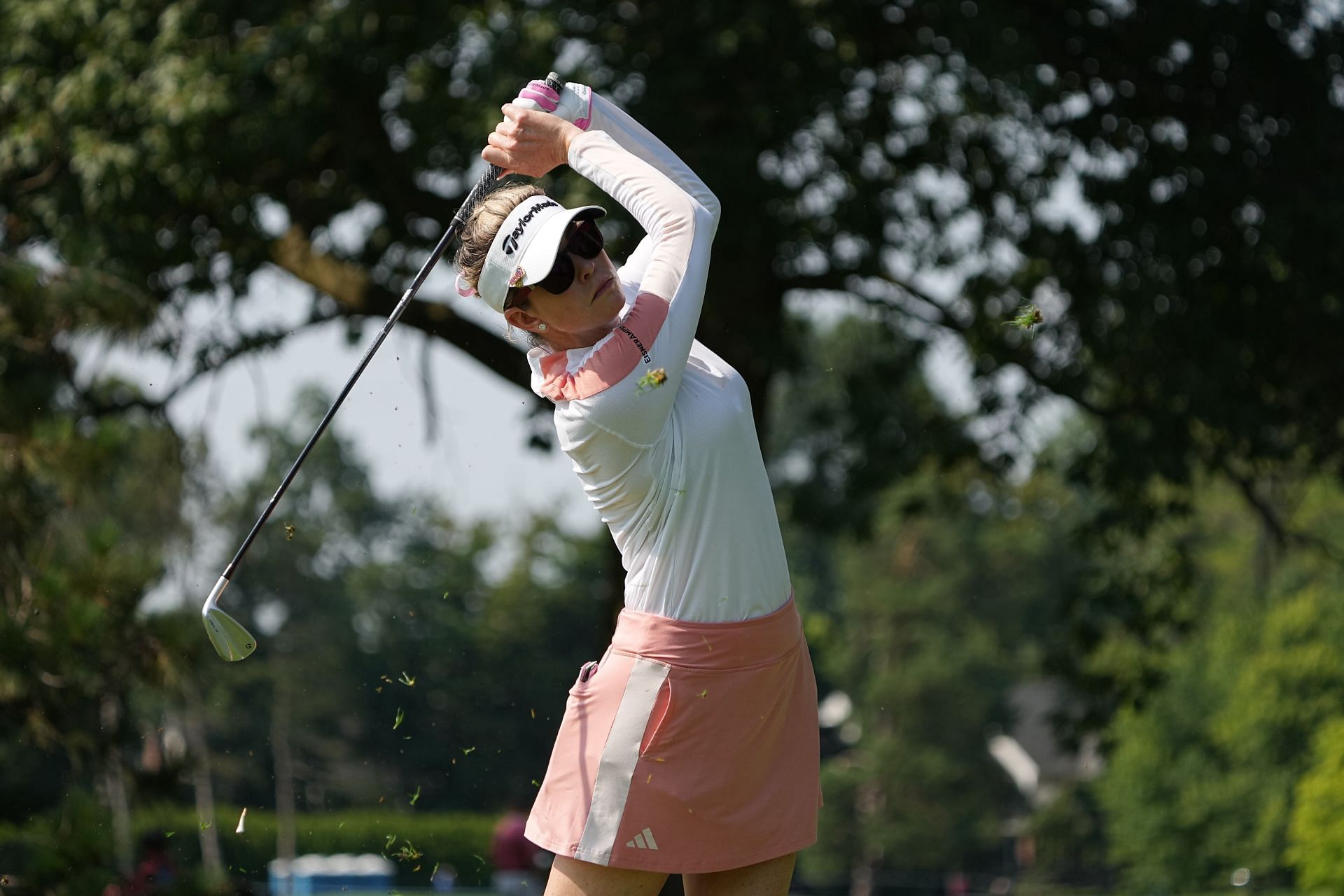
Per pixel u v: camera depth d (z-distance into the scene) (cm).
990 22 3641
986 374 4656
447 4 3666
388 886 9319
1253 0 4256
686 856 1020
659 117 3462
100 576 2688
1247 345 4397
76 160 3625
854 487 5416
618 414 977
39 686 2677
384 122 4131
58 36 3872
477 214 1044
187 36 3728
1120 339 4056
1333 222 4081
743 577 1020
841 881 19475
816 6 3594
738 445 1021
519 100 1077
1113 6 4341
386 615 18612
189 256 4134
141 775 2836
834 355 5950
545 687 18250
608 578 4088
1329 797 10212
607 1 3712
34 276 3064
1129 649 5828
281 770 13600
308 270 4375
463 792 16462
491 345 4362
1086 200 4225
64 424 2809
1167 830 15062
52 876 2584
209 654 2875
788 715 1055
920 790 19350
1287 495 5525
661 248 1016
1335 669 14550
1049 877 19812
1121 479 4781
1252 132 4347
